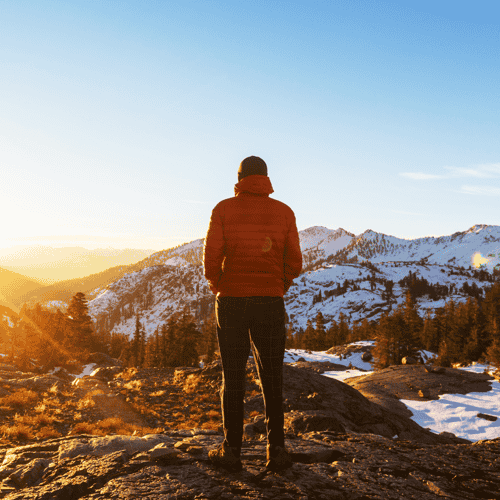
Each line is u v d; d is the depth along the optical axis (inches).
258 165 116.0
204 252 108.6
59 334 2559.1
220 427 438.3
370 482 107.7
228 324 108.7
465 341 3654.0
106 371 877.2
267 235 108.8
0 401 454.0
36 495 99.6
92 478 107.4
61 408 469.1
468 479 112.7
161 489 98.2
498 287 4589.1
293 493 97.4
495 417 1139.9
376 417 471.8
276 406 112.3
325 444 146.8
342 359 3969.0
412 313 4483.3
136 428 422.6
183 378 722.8
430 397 1314.0
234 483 102.3
